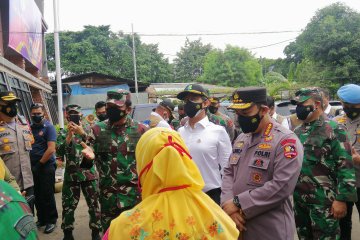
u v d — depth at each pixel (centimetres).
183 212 159
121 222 161
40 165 569
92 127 374
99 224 517
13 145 478
